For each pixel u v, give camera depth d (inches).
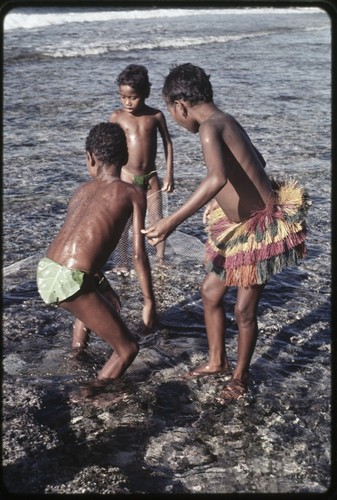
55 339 169.5
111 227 144.7
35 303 188.1
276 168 321.7
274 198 142.3
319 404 144.7
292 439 133.0
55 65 595.8
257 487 119.3
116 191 146.8
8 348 163.6
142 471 122.8
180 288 202.5
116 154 149.6
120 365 147.4
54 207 263.9
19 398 142.6
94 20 928.3
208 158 132.4
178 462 125.4
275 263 139.3
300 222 141.6
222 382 152.5
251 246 138.9
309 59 700.7
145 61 631.8
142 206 150.3
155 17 1032.8
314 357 165.9
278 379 154.7
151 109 220.2
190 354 166.1
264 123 414.0
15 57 618.5
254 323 145.1
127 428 134.8
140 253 153.7
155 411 140.8
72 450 127.4
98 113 424.2
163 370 157.6
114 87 506.9
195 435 133.4
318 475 122.8
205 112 138.3
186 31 896.3
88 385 148.8
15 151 337.4
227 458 127.0
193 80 137.3
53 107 436.8
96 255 142.3
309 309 191.6
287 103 476.4
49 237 234.5
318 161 336.2
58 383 149.5
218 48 764.0
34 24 843.4
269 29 998.4
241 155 137.9
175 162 324.5
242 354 146.9
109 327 143.6
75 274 139.3
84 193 149.3
